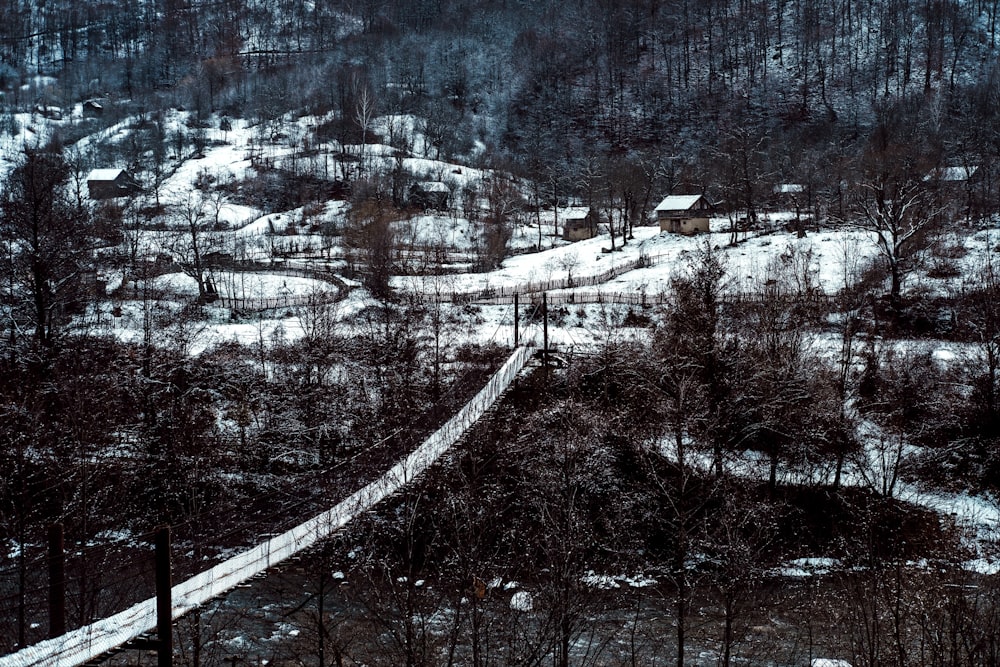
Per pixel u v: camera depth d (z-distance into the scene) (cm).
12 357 5544
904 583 3412
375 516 4091
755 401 4925
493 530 3772
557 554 3191
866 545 4062
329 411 5503
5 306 5822
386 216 11369
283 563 3781
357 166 16500
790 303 6438
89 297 7025
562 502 3519
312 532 4028
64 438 4856
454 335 6931
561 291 8481
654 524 4231
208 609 3584
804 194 12431
